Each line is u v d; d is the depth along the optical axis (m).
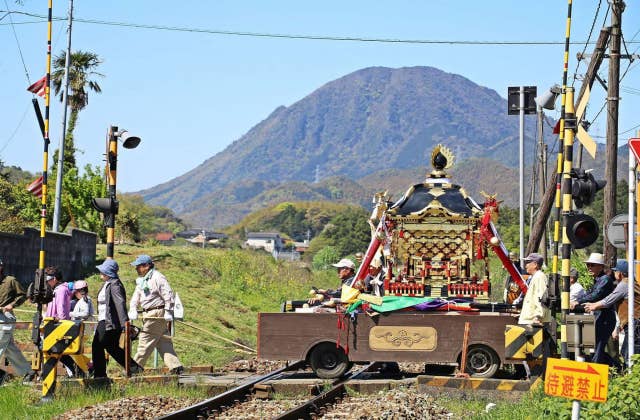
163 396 14.50
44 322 14.16
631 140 12.85
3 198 51.31
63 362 16.94
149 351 16.69
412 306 16.05
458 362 15.86
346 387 15.58
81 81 57.09
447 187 17.25
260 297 41.59
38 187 17.20
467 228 17.05
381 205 17.27
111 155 17.19
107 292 15.65
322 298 17.36
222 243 191.12
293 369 18.69
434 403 14.02
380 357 16.03
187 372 18.56
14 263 28.23
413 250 17.14
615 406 10.82
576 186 14.55
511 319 15.79
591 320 12.45
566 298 13.80
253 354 22.45
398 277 17.08
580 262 30.02
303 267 60.94
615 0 21.08
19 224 41.75
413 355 15.95
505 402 14.27
